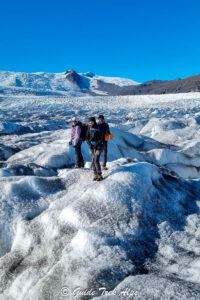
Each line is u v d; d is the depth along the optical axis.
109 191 4.32
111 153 9.21
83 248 3.36
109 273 3.02
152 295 2.64
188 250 3.51
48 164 7.22
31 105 57.22
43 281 3.15
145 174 4.89
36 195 4.85
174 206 4.62
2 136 15.43
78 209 4.05
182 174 9.23
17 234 4.17
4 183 4.95
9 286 3.54
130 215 4.02
